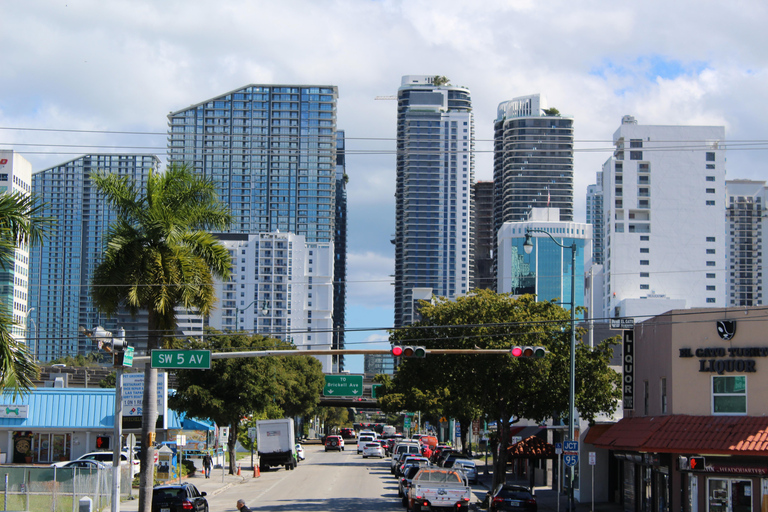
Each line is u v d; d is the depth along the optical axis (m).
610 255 192.38
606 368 41.22
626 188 192.75
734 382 31.95
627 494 40.38
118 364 30.17
